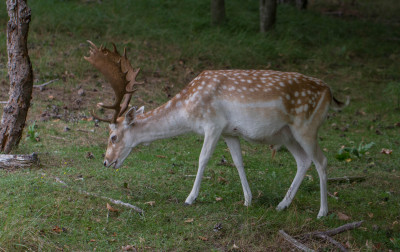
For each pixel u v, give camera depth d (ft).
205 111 28.68
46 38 61.21
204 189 32.01
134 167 34.91
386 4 102.63
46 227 24.45
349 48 74.59
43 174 30.89
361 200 32.86
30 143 37.63
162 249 24.12
